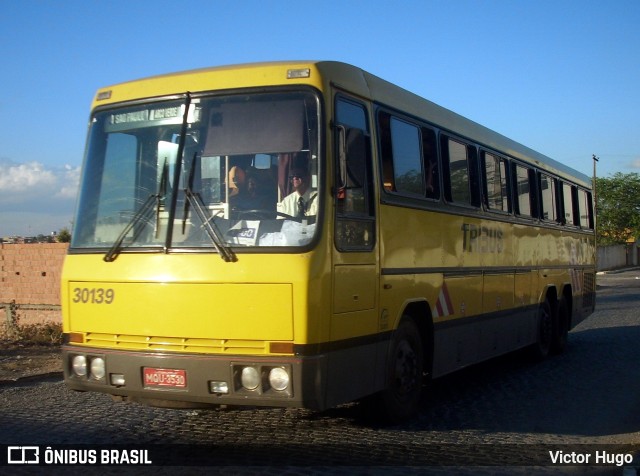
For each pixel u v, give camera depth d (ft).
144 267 21.39
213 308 20.59
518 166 40.86
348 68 23.71
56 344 47.52
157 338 21.17
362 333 23.04
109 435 24.88
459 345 31.42
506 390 35.50
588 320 76.23
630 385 36.94
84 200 23.38
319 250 20.57
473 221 33.42
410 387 27.12
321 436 25.08
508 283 38.19
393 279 25.27
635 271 237.25
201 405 22.02
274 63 22.39
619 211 288.71
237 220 21.03
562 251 49.37
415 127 28.32
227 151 21.63
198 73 22.79
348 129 22.54
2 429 25.57
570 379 38.83
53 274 58.75
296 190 21.04
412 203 27.12
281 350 20.12
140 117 22.99
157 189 22.17
